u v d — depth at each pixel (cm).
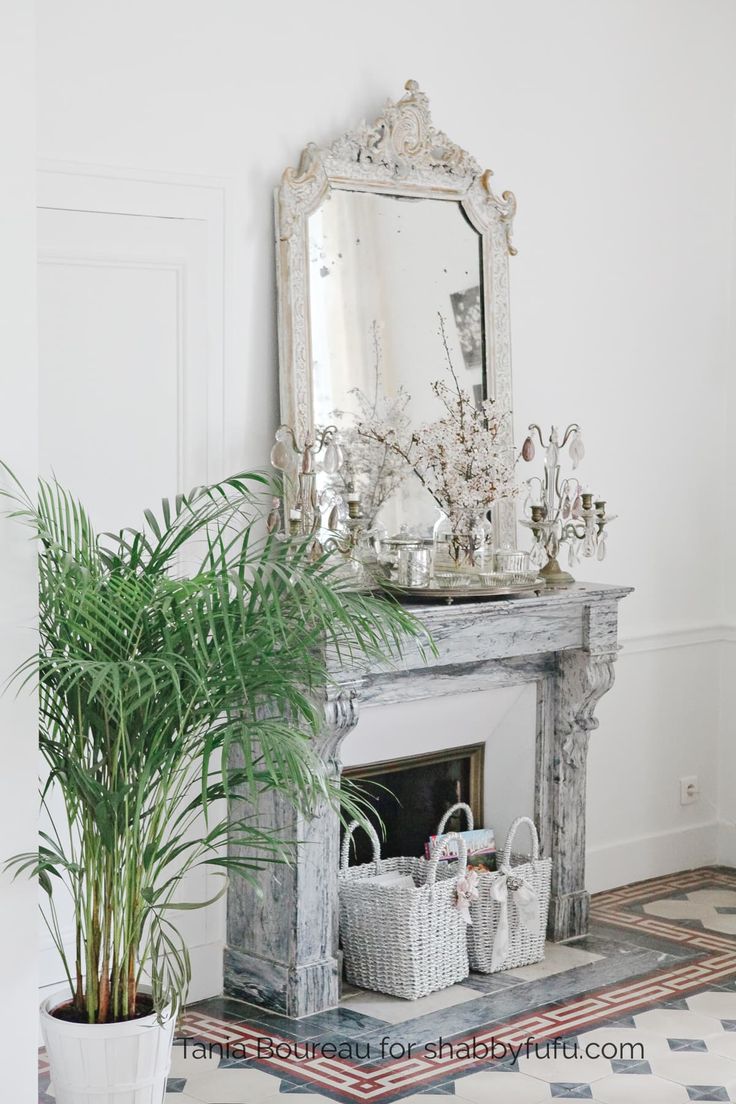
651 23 492
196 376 380
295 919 373
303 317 393
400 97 423
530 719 439
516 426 459
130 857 283
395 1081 335
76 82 355
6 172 265
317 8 402
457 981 402
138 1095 285
